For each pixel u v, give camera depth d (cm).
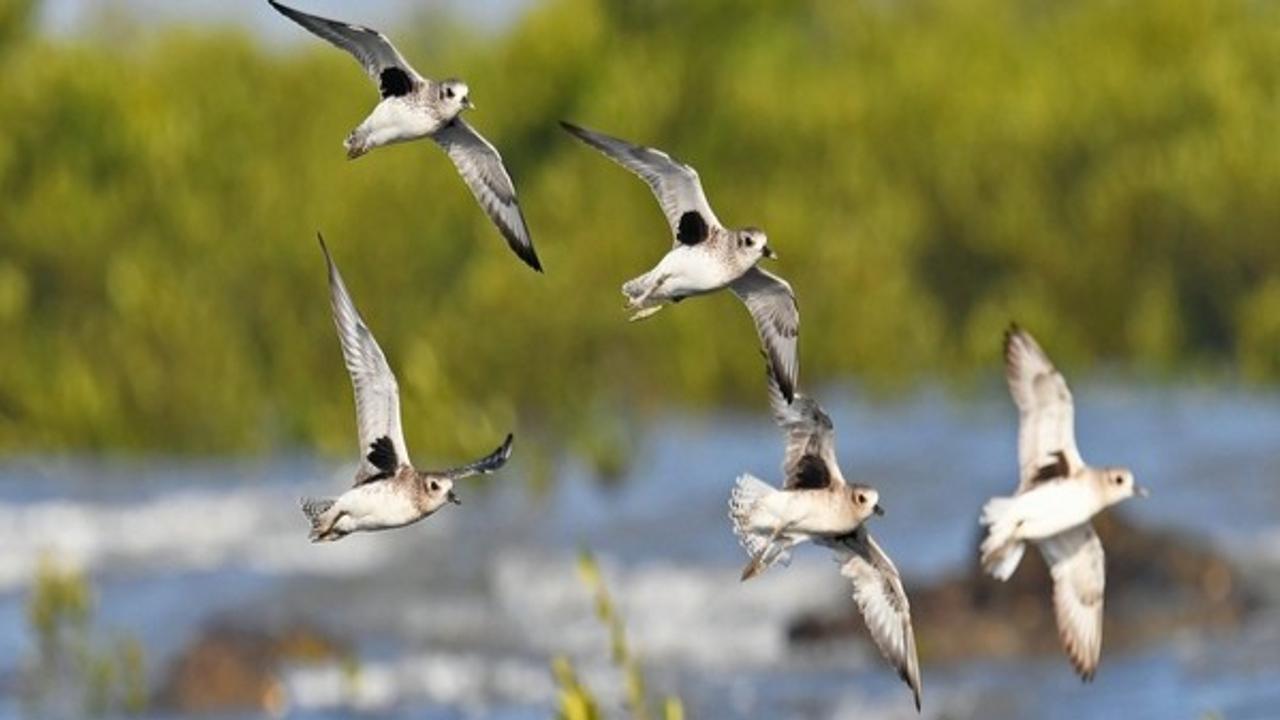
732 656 2561
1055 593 1375
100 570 3144
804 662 2511
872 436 3984
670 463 3812
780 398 1219
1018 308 4766
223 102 4750
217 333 4112
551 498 3453
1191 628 2511
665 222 4444
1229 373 4734
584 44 4991
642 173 1228
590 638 2683
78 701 2325
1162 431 3909
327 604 2881
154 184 4494
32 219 4403
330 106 4812
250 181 4506
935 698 2314
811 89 5159
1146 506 3247
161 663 2512
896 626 1223
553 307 4100
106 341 4141
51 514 3528
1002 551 1302
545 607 2855
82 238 4391
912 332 4641
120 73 4666
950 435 3966
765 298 1245
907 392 4512
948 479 3559
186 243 4391
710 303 4262
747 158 5047
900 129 5128
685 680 2456
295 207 4431
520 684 2469
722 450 3925
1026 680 2348
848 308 4522
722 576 2933
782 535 1189
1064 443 1320
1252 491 3331
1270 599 2616
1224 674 2330
